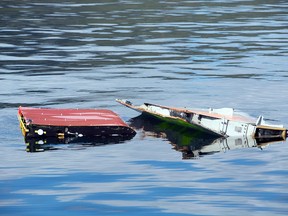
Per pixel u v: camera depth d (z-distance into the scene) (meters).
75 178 61.94
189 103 91.94
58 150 70.69
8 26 163.50
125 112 86.56
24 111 80.62
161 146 72.81
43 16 182.00
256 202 56.28
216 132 77.19
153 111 83.50
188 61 123.00
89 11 194.25
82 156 68.81
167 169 65.00
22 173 63.19
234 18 184.00
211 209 54.91
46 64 118.69
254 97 95.19
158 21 175.38
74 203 55.84
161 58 125.62
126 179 61.84
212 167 65.69
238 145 73.44
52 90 98.62
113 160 67.69
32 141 73.62
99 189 59.09
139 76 109.50
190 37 150.38
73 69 114.69
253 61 123.31
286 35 155.25
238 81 105.88
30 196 57.22
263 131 76.75
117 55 128.12
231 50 134.75
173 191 58.75
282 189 59.34
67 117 78.75
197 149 71.88
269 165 66.44
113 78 107.69
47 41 143.00
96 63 120.19
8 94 95.38
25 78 106.75
